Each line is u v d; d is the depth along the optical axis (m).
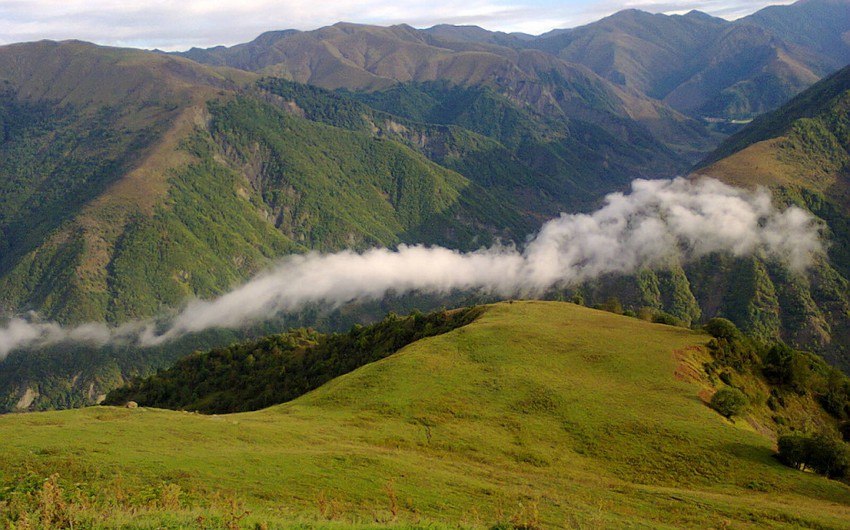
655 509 36.66
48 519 21.83
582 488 39.72
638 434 49.78
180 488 29.73
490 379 61.22
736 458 46.59
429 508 31.97
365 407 54.62
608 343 73.81
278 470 34.66
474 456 44.97
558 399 56.25
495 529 26.88
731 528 34.16
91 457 33.09
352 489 33.25
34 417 43.94
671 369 65.75
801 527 34.94
